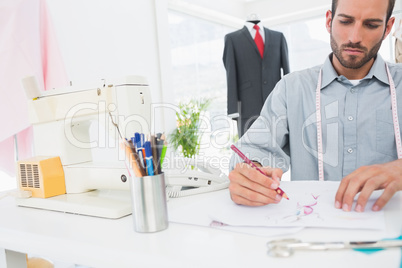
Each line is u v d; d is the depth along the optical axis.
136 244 0.55
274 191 0.66
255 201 0.67
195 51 4.44
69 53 2.52
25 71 1.60
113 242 0.57
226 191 0.89
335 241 0.49
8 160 1.70
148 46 3.28
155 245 0.54
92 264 0.55
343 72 1.10
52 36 1.75
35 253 0.63
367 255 0.44
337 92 1.11
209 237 0.56
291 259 0.44
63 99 0.93
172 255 0.49
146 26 3.26
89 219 0.74
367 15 0.94
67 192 0.93
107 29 2.84
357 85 1.08
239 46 3.09
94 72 2.71
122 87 0.86
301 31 4.97
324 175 1.12
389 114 1.06
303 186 0.83
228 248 0.50
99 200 0.83
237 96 3.10
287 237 0.53
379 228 0.53
